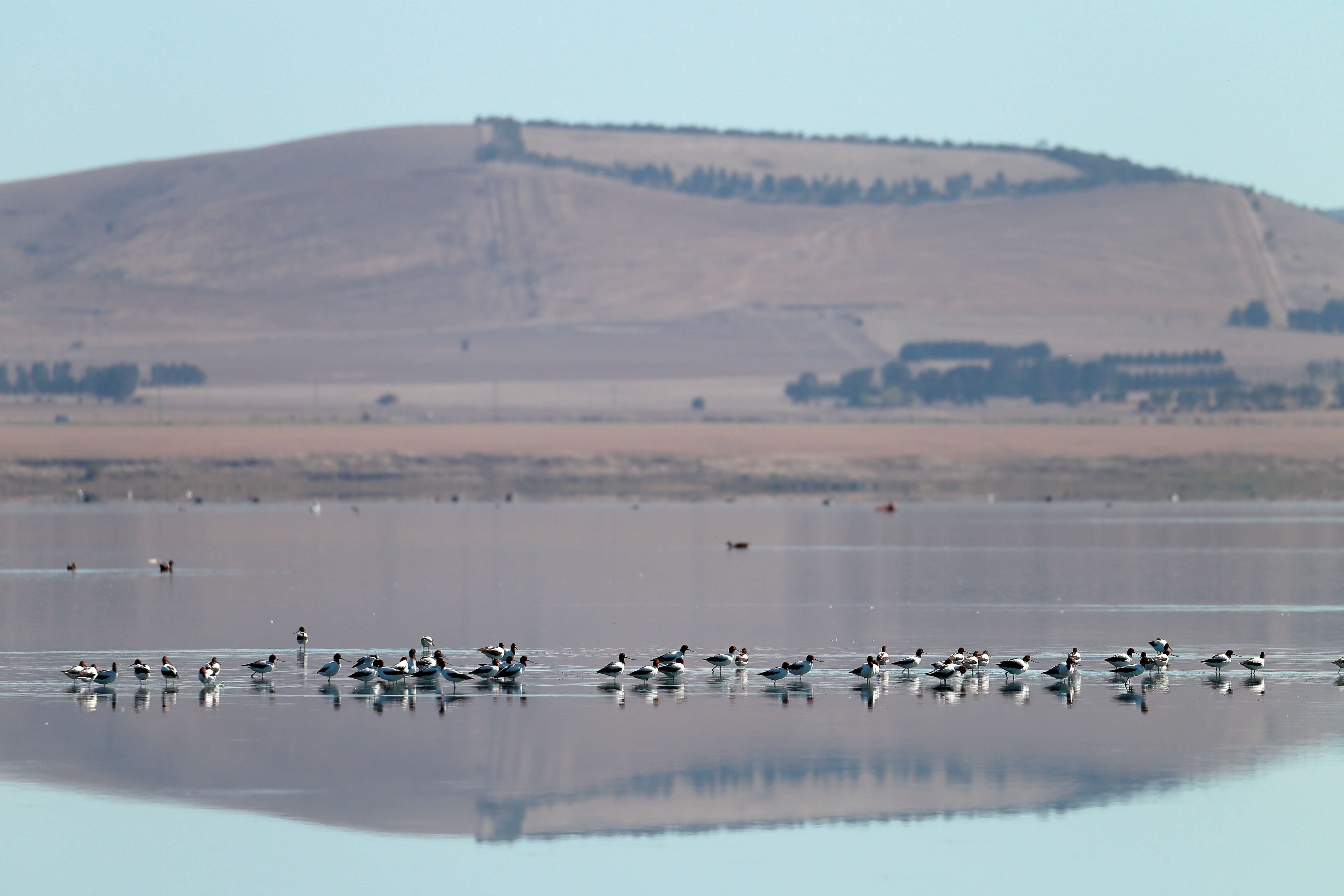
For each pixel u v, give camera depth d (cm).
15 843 3841
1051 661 6631
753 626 7794
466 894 3497
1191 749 4788
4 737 4928
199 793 4278
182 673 6253
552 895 3484
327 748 4791
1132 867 3684
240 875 3612
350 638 7312
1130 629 7675
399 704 5544
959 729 5084
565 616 8219
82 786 4331
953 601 9025
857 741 4900
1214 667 6341
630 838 3891
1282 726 5119
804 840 3872
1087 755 4703
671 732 5041
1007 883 3572
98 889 3522
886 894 3497
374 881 3575
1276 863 3712
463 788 4325
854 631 7588
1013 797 4244
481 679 6103
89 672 5812
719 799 4231
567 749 4791
